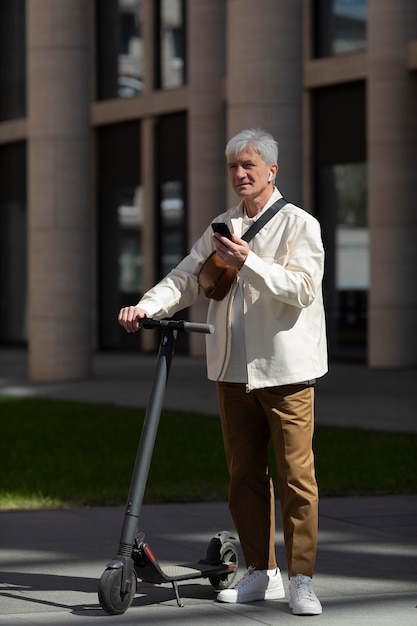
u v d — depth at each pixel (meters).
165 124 37.44
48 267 27.28
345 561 8.62
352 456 14.29
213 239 7.14
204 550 8.98
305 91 32.59
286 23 21.89
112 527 10.02
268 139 7.45
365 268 31.72
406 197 29.12
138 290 39.06
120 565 7.05
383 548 9.09
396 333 29.59
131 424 18.06
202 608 7.30
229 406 7.55
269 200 7.53
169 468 13.55
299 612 7.09
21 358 37.41
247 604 7.41
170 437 16.33
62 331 27.41
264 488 7.57
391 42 28.83
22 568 8.41
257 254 7.45
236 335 7.43
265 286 7.12
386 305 29.55
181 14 36.78
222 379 7.47
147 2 37.62
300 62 22.14
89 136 27.48
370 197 29.47
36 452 15.16
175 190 37.31
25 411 20.20
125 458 14.52
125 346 39.81
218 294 7.43
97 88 40.03
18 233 43.22
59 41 26.98
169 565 8.42
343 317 32.59
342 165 32.12
